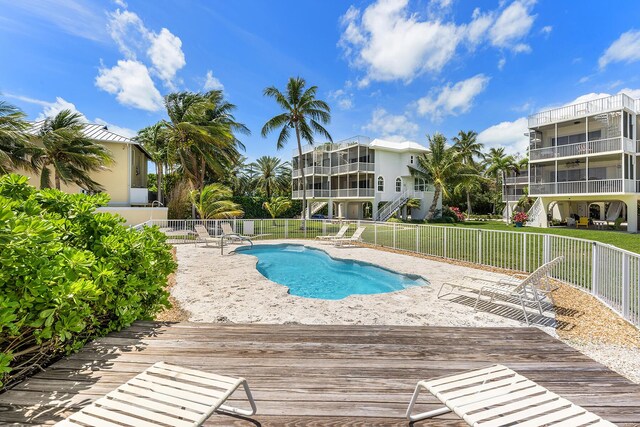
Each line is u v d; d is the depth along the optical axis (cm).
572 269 608
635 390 218
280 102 2050
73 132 1489
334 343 299
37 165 1528
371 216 3011
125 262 317
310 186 3303
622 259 429
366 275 874
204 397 166
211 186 1694
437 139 2750
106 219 341
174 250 1125
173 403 161
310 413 195
